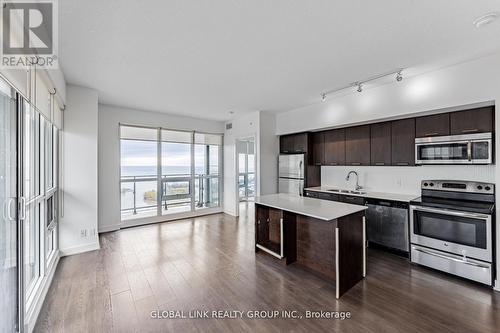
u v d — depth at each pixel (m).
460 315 1.97
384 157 3.69
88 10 1.73
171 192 5.48
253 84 3.42
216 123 6.20
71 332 1.79
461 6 1.70
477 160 2.66
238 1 1.65
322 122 4.36
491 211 2.39
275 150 5.45
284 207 2.79
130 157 4.90
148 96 3.98
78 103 3.44
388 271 2.80
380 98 3.46
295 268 2.89
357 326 1.85
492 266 2.37
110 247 3.60
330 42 2.24
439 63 2.68
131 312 2.03
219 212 6.23
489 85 2.46
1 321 1.52
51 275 2.62
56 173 3.23
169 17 1.83
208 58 2.57
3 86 1.57
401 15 1.81
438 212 2.72
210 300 2.21
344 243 2.35
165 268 2.88
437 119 3.07
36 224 2.40
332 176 4.90
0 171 1.54
